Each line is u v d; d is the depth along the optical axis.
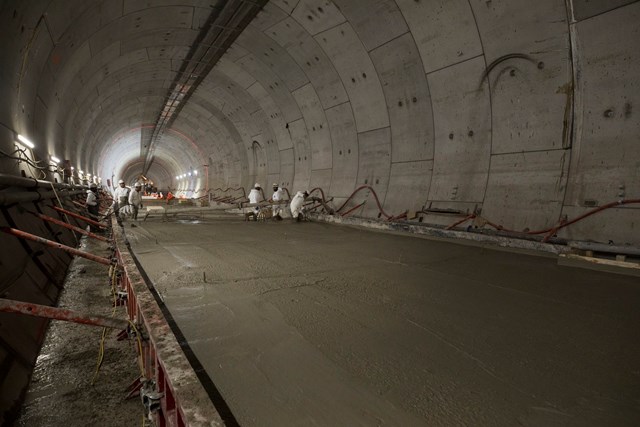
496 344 2.87
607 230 6.58
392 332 3.07
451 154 9.93
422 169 10.83
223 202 25.83
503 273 5.34
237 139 23.09
